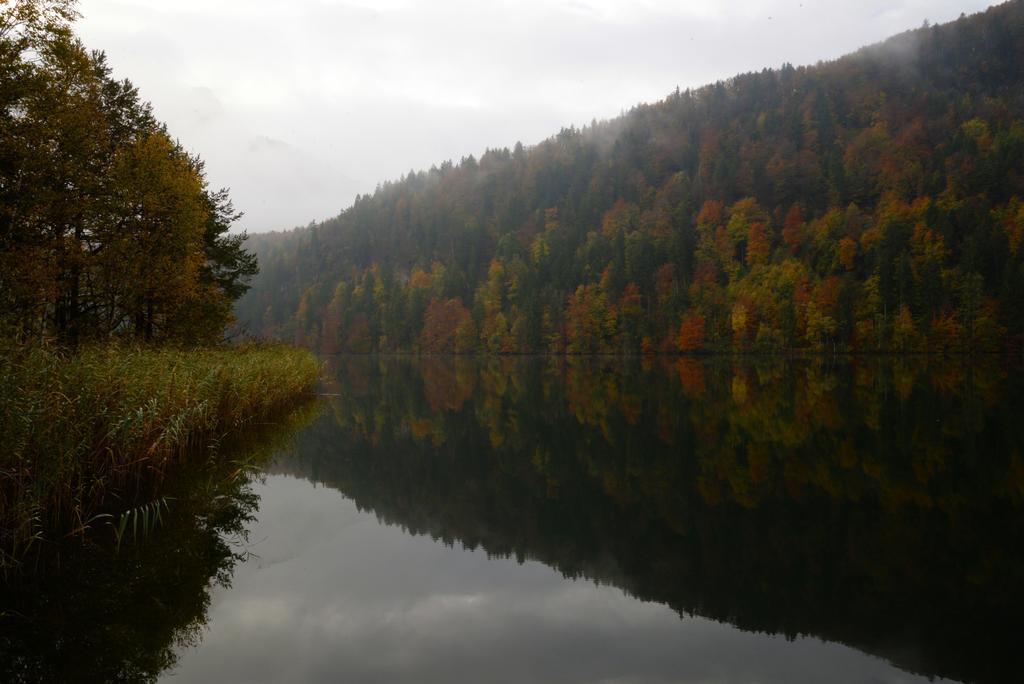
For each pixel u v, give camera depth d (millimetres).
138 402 9383
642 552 7734
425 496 10648
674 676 4668
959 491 10352
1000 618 5672
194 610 5758
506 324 92250
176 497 9414
